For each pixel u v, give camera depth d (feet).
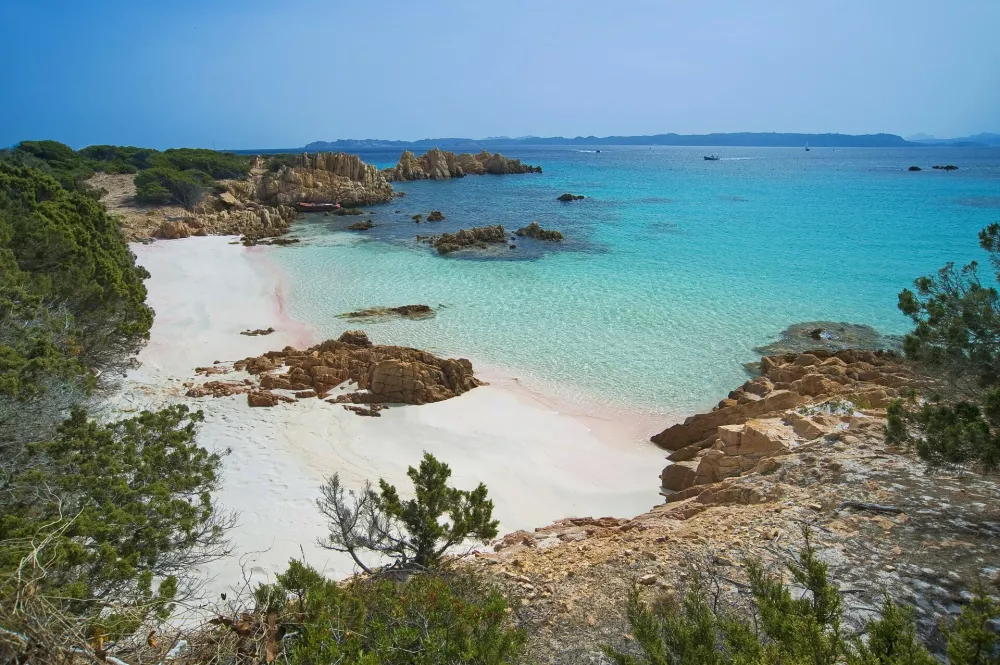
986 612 15.28
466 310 104.53
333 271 134.00
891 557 24.12
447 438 58.65
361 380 70.33
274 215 208.33
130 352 74.23
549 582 25.29
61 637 15.35
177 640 17.84
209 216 199.72
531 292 115.75
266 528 41.65
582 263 139.74
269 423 60.70
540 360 82.64
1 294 48.80
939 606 20.92
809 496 30.99
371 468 52.31
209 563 36.50
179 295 111.65
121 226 172.24
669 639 16.97
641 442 60.75
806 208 229.25
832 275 125.59
